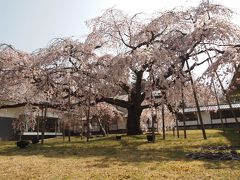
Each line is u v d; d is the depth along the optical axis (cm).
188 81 2175
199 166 988
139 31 2444
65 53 2280
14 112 3656
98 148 1800
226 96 2027
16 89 2436
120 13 2562
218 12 2231
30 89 2398
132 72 2322
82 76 2281
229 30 2056
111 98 2539
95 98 2444
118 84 2356
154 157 1294
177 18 2255
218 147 1568
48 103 2452
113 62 2191
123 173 912
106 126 4231
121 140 2230
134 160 1216
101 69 2286
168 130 3697
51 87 2297
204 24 2098
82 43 2327
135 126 2634
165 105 2427
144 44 2336
